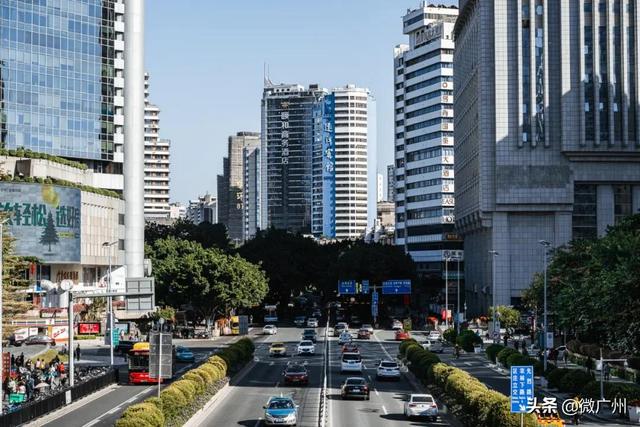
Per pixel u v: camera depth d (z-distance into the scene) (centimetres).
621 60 17725
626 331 7656
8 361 7800
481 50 18162
